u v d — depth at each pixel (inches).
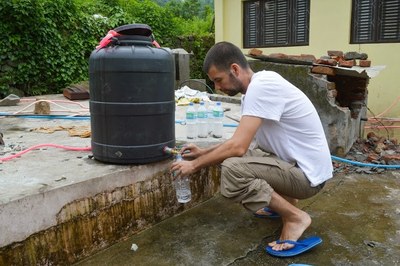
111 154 82.6
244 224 90.6
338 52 172.6
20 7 242.4
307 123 74.9
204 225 90.3
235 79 74.2
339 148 144.3
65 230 71.7
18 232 64.1
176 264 73.4
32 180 74.1
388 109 246.1
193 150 83.0
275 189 78.3
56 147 102.7
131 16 348.5
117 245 81.2
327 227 88.1
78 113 166.1
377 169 132.9
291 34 300.8
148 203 88.2
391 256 75.4
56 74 274.7
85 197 74.6
